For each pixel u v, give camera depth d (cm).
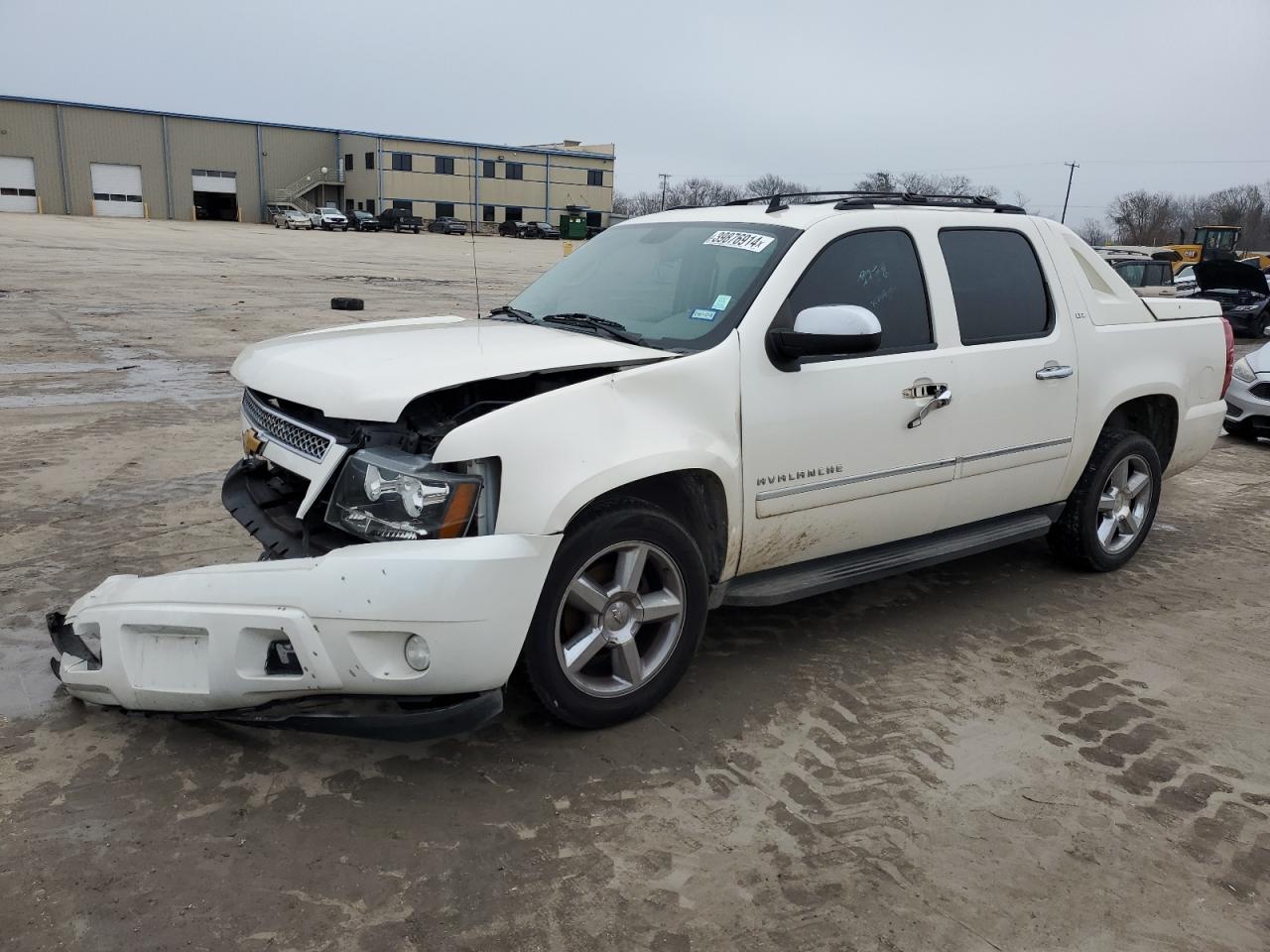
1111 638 433
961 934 245
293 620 273
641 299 388
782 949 236
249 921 237
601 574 325
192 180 7269
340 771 304
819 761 321
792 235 374
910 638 425
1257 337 2019
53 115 6619
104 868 253
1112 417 503
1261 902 262
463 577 273
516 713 344
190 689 290
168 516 538
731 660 395
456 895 249
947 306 409
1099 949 242
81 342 1234
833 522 379
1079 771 322
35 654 371
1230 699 378
